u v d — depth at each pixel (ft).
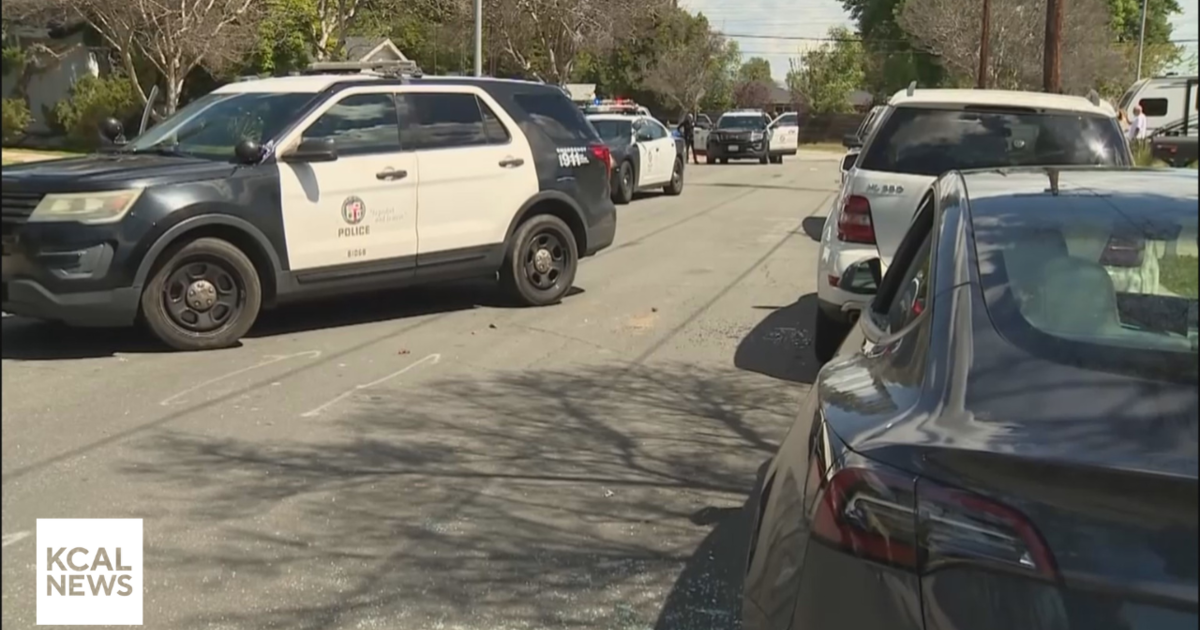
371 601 13.87
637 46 195.11
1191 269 10.63
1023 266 10.73
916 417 8.96
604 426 21.26
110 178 25.67
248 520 16.40
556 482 18.13
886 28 234.17
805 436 10.24
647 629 13.23
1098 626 7.39
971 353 9.56
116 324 26.11
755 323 31.24
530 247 33.09
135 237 25.53
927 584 7.98
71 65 83.05
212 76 102.47
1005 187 12.79
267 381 24.31
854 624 8.34
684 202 72.02
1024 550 7.66
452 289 36.27
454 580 14.47
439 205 30.73
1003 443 8.16
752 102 262.47
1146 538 7.40
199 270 26.84
